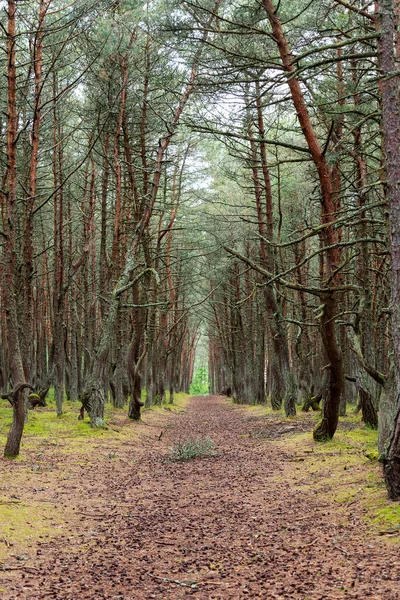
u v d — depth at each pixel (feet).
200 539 24.53
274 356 91.91
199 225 101.86
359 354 33.24
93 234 97.40
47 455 44.96
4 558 21.06
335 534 23.38
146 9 52.06
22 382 41.93
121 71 62.75
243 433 68.28
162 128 73.26
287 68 30.78
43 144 71.72
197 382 341.00
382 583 17.06
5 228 41.09
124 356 93.15
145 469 43.01
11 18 41.19
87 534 25.05
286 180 75.25
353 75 43.01
